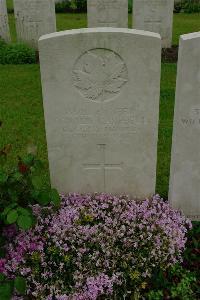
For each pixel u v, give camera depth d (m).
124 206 1.88
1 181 1.66
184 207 1.95
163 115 2.78
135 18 4.01
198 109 1.73
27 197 1.70
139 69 1.73
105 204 1.87
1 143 2.51
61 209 1.84
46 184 2.17
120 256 1.71
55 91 1.77
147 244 1.74
